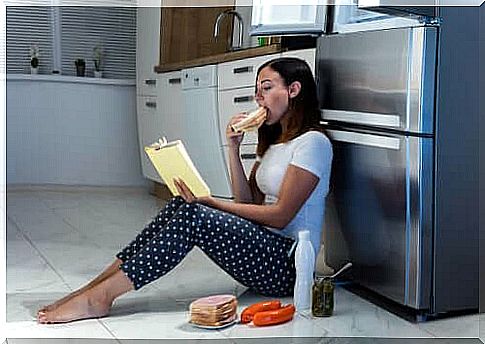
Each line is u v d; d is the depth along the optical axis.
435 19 1.94
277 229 2.23
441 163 2.01
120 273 2.06
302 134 2.31
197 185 2.13
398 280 2.09
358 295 2.29
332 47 2.31
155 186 3.76
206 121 3.20
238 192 2.47
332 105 2.32
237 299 2.25
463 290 2.09
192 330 1.97
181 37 3.67
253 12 2.80
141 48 3.80
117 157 3.84
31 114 3.86
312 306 2.10
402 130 2.01
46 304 2.17
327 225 2.45
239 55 2.98
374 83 2.10
